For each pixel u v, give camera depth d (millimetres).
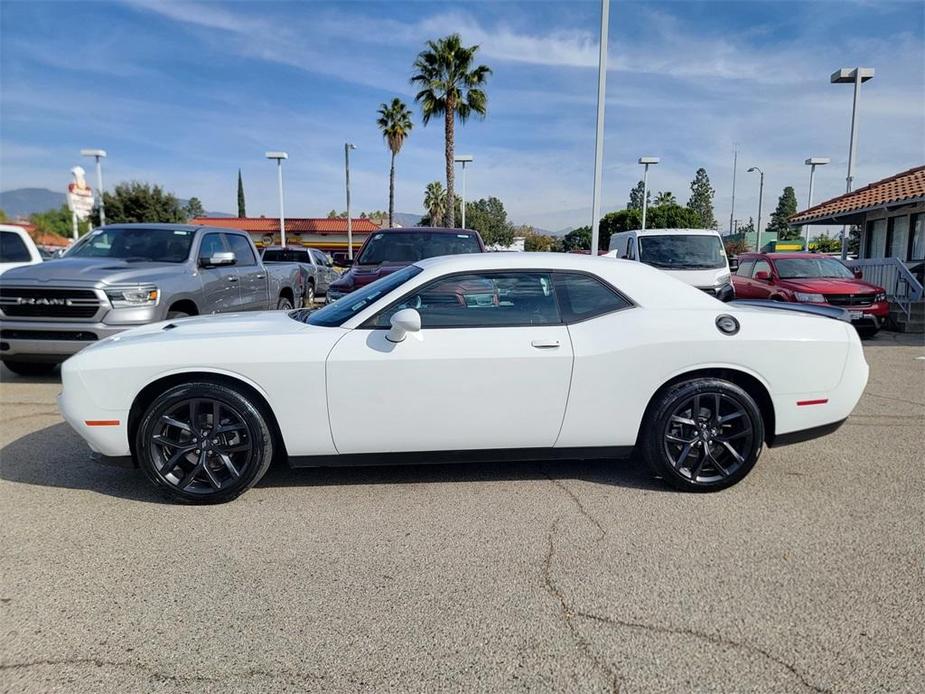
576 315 3980
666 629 2604
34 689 2244
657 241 12531
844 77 20078
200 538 3408
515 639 2539
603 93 14086
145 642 2518
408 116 43219
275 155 31250
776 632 2580
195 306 7715
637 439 4059
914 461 4641
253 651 2463
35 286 6625
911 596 2836
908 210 16094
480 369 3785
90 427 3738
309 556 3215
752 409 3947
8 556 3205
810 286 11586
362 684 2283
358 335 3840
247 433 3766
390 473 4352
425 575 3031
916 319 12672
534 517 3670
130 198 39062
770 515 3691
